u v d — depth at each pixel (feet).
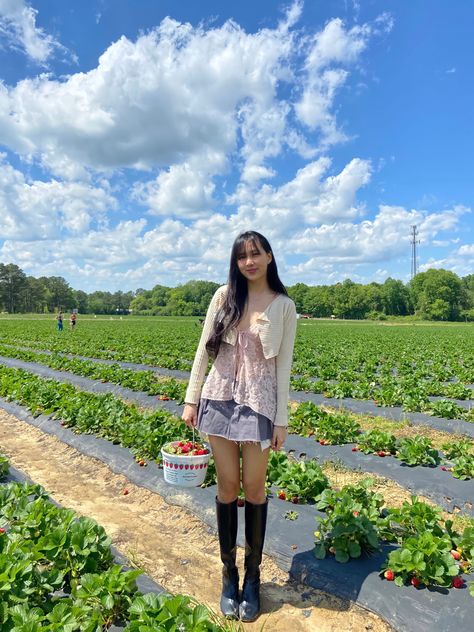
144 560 14.71
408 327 214.07
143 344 82.79
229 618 11.87
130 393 40.60
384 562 13.34
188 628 9.96
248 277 11.90
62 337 104.78
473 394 39.75
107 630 10.96
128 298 561.02
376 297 434.71
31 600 11.71
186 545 15.83
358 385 41.16
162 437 22.30
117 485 21.18
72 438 26.78
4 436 29.48
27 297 439.63
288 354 12.02
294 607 12.35
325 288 460.14
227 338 11.93
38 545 12.59
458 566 12.19
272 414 11.66
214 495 18.40
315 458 23.95
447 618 11.14
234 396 11.71
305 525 15.78
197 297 477.36
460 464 20.98
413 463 22.04
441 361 63.16
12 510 15.51
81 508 18.72
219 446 11.98
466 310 388.37
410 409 33.99
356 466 22.90
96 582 11.46
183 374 52.31
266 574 13.89
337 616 11.91
